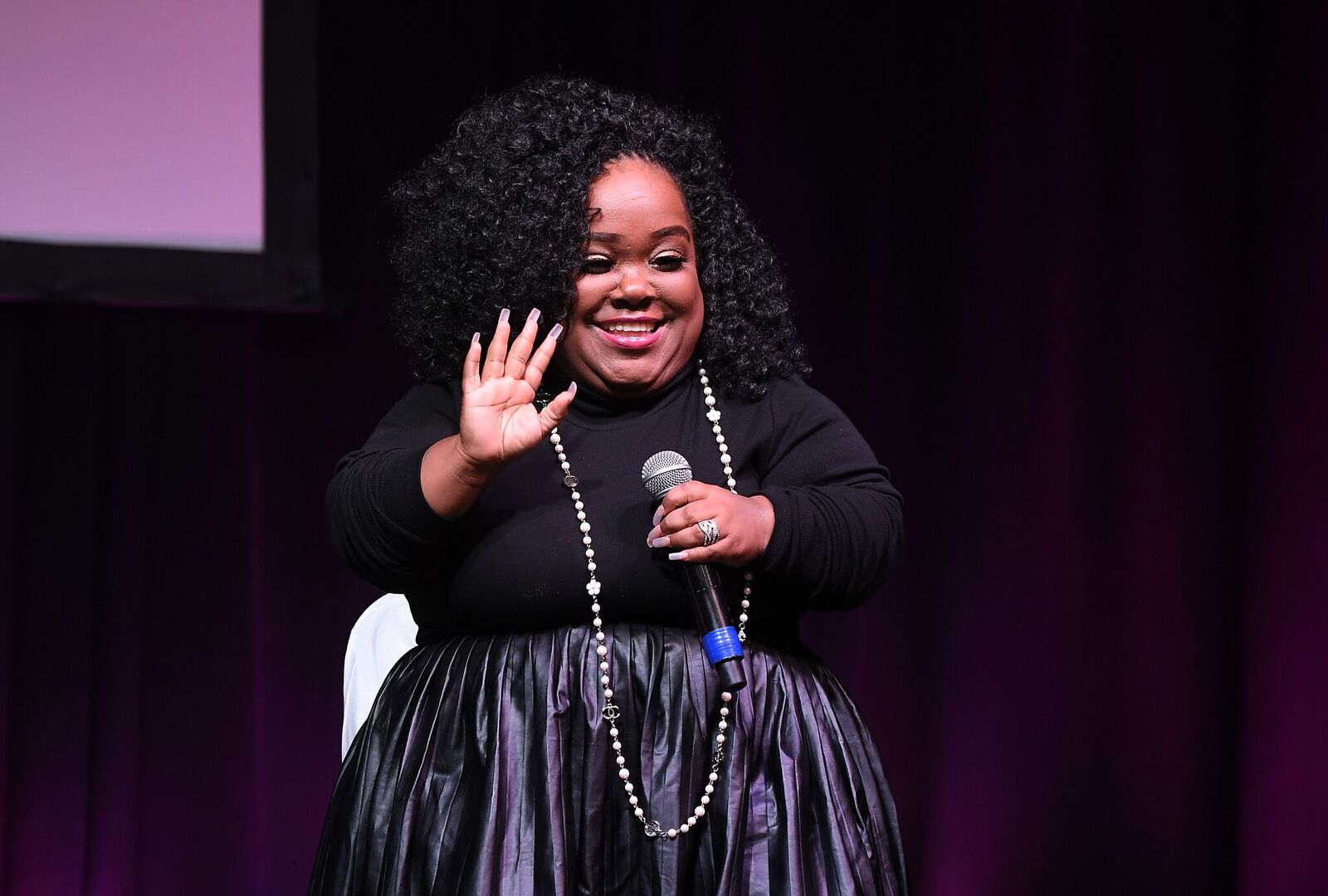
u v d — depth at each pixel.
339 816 3.86
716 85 10.28
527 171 3.89
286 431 10.21
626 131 3.93
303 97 9.91
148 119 9.77
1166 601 10.02
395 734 3.85
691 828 3.65
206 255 9.76
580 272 3.79
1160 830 9.98
